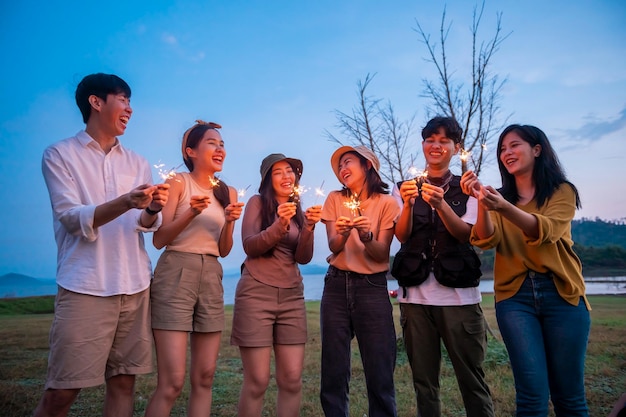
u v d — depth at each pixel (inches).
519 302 114.1
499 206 105.7
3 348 346.3
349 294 134.7
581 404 106.8
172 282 123.6
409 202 130.1
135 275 117.2
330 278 139.9
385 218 143.0
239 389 220.5
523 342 108.7
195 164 137.8
